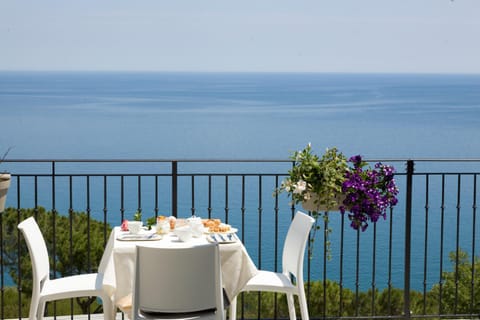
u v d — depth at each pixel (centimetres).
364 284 2456
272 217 3391
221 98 9706
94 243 1284
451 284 1184
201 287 369
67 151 5556
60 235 1295
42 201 3675
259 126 6762
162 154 5441
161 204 3638
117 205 3603
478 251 2831
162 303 367
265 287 447
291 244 464
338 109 8206
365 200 489
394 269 2603
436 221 3225
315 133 6294
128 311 402
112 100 9231
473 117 7369
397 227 3100
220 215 3481
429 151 5475
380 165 501
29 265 1320
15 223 1327
